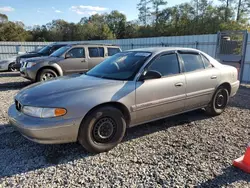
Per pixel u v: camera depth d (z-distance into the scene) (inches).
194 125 167.5
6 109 208.5
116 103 127.2
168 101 147.9
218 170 106.7
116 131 128.0
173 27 1649.9
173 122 173.5
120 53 174.1
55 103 111.3
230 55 360.8
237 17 1461.6
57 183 98.2
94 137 121.0
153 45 562.3
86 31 2059.5
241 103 232.2
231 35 356.8
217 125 167.6
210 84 173.6
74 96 116.3
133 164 113.2
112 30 2186.3
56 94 117.9
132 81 134.2
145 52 155.6
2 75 475.5
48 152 126.2
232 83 192.9
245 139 142.4
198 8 1594.5
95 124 120.0
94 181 99.3
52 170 108.4
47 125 108.0
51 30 2036.2
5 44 785.6
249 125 167.8
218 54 378.9
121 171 107.0
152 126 165.0
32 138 111.9
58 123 109.6
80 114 114.0
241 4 1456.7
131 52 166.1
